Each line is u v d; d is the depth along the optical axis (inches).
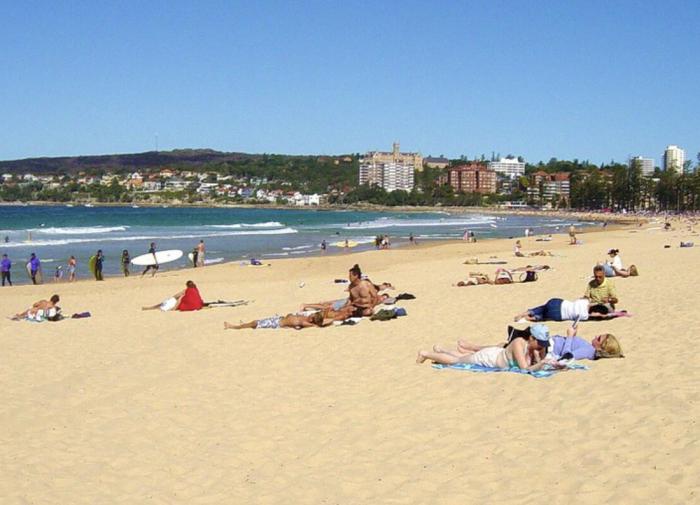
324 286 1018.1
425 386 375.9
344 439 307.0
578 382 356.5
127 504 253.4
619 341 449.1
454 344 482.0
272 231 3326.8
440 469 265.0
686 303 569.0
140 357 491.8
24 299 964.6
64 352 519.2
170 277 1331.2
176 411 360.2
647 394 325.4
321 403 361.1
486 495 239.0
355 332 544.7
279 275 1349.7
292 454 294.4
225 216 6146.7
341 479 264.4
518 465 261.3
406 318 594.6
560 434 288.5
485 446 283.4
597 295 553.6
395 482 257.3
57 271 1355.8
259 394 384.5
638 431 281.1
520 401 335.6
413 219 5753.0
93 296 984.3
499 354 399.5
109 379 429.4
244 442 311.6
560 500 228.4
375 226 4136.3
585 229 3742.6
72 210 7564.0
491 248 2044.8
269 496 254.2
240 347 513.3
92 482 274.5
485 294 727.1
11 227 3713.1
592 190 7632.9
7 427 343.3
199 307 749.9
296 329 574.6
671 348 414.9
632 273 818.8
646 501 220.8
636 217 5743.1
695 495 221.0
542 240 2380.7
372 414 337.4
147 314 732.0
